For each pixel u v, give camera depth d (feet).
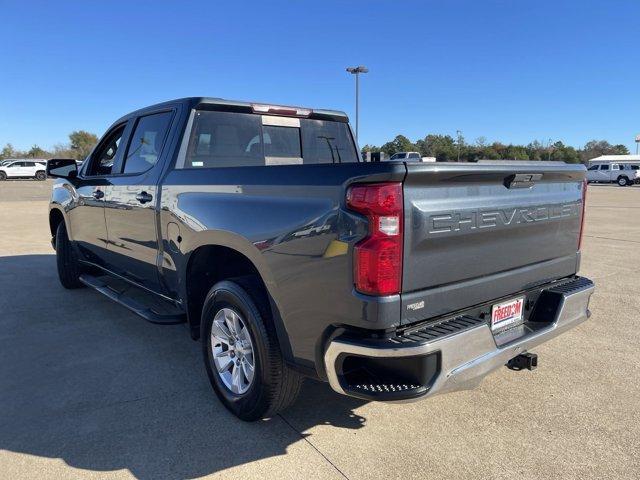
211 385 11.36
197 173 11.34
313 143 15.47
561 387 12.19
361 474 8.86
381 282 7.61
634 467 9.09
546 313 10.60
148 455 9.39
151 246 13.12
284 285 8.91
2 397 11.64
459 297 8.68
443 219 8.18
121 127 15.83
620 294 20.68
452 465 9.12
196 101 12.73
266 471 8.93
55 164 17.48
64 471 8.91
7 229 41.73
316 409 11.09
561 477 8.81
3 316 17.65
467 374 8.25
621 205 70.54
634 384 12.36
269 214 9.20
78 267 20.61
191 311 12.10
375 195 7.57
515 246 9.76
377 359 8.07
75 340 15.34
